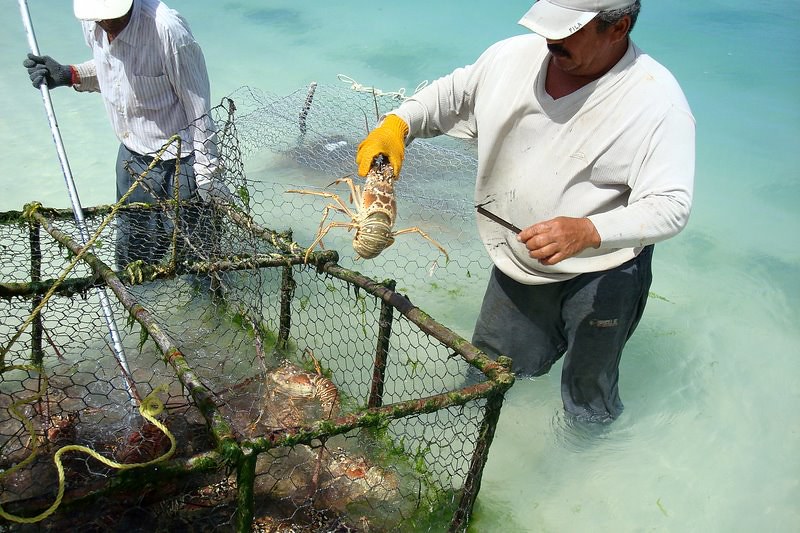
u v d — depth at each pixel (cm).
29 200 572
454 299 477
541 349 378
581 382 365
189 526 256
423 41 1027
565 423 378
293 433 222
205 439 288
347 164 568
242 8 1169
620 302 334
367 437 330
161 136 428
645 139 290
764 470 360
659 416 392
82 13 379
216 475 265
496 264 353
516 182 326
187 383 237
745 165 701
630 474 354
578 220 270
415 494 308
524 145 320
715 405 403
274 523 277
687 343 454
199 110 423
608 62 292
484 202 346
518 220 332
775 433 384
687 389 414
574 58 283
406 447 339
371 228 307
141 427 296
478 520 321
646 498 340
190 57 411
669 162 286
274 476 292
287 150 586
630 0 270
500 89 321
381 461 322
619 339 348
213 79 855
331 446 321
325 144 583
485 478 346
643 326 469
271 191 557
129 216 388
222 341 382
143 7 398
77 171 624
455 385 385
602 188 310
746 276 530
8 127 698
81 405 325
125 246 384
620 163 298
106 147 671
